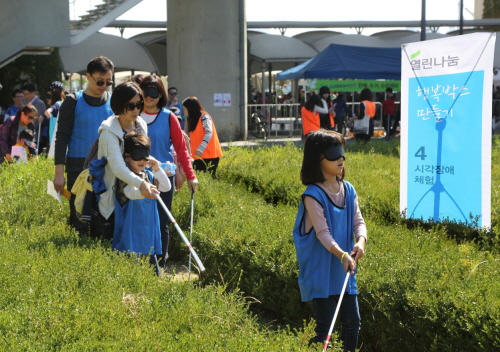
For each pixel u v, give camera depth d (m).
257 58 34.72
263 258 5.91
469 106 7.23
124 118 5.63
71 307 3.90
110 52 35.06
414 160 7.81
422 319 4.56
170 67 24.64
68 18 19.92
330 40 36.34
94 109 6.29
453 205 7.47
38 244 5.48
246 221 6.95
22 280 4.42
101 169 5.70
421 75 7.63
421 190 7.77
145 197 5.50
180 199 8.21
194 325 3.88
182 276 6.75
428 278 4.89
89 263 4.82
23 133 12.15
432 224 7.61
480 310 4.24
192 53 24.14
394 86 28.83
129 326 3.82
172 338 3.66
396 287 4.84
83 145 6.30
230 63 24.39
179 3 24.14
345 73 22.83
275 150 15.43
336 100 20.86
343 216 4.47
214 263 6.52
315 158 4.39
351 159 13.55
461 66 7.25
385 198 8.58
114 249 5.57
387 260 5.42
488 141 7.10
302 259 4.47
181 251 7.60
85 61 34.34
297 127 27.66
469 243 7.07
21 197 7.92
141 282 4.54
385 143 17.86
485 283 4.69
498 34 32.47
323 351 3.66
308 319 5.51
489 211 7.12
